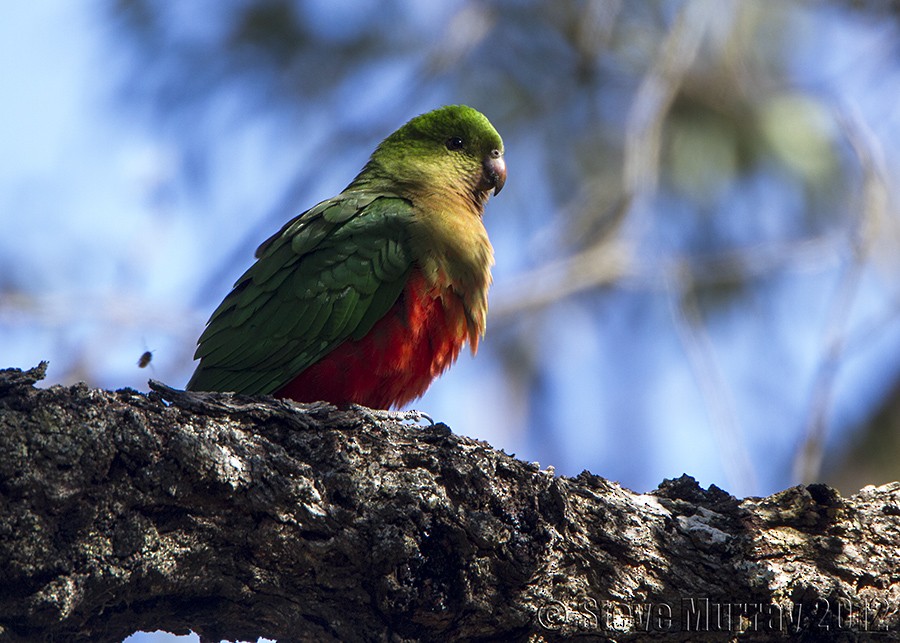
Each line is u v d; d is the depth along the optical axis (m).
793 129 15.23
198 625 7.28
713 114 15.22
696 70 15.14
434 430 7.62
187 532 6.86
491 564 7.35
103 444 6.56
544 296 14.57
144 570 6.72
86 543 6.54
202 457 6.79
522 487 7.46
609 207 15.02
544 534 7.39
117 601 6.82
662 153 15.22
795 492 8.02
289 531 7.06
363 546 7.16
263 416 7.38
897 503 8.08
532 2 15.48
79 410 6.59
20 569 6.34
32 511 6.35
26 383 6.55
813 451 10.70
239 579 7.11
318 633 7.37
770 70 15.55
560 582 7.57
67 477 6.42
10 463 6.30
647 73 14.91
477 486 7.37
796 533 7.91
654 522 7.79
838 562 7.85
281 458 7.13
